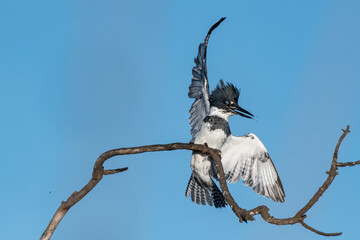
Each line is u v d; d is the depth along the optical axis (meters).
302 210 5.54
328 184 5.61
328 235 5.38
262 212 5.65
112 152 6.05
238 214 5.96
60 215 5.55
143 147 6.53
